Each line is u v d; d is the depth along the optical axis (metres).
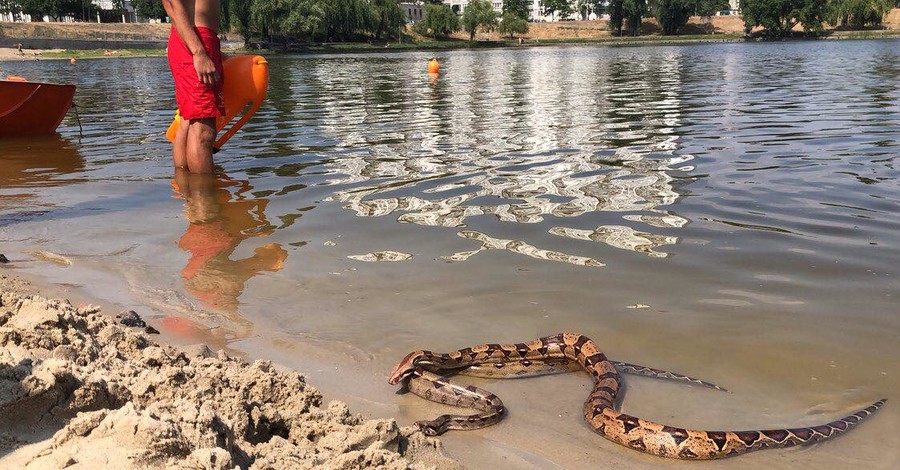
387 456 1.20
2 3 40.12
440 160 4.09
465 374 1.70
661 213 2.87
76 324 1.60
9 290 2.13
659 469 1.32
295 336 1.85
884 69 11.74
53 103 5.46
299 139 5.07
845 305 1.95
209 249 2.57
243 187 3.56
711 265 2.28
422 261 2.39
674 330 1.84
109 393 1.22
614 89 8.97
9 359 1.21
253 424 1.32
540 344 1.74
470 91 9.08
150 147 4.91
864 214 2.77
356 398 1.56
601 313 1.95
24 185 3.70
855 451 1.34
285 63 19.44
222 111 3.98
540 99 7.72
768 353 1.71
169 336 1.84
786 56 18.27
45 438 1.09
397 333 1.86
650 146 4.38
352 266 2.36
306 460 1.19
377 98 8.27
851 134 4.57
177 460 1.02
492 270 2.29
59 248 2.62
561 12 52.59
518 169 3.76
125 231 2.82
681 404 1.51
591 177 3.53
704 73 12.04
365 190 3.40
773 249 2.41
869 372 1.61
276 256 2.48
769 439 1.36
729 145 4.33
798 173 3.49
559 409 1.53
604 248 2.47
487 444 1.39
